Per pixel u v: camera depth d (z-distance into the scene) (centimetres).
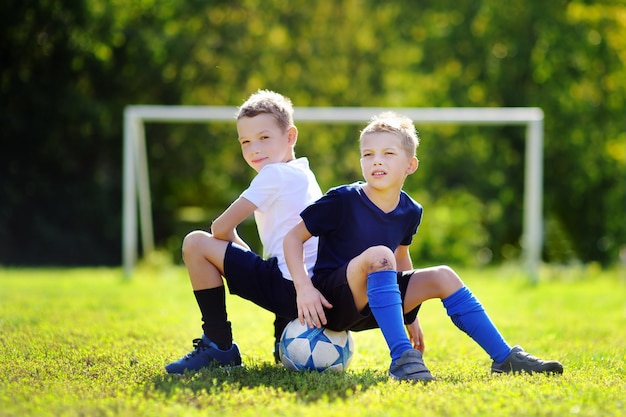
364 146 494
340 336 501
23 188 2498
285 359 498
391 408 390
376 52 2733
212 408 391
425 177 2694
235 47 2598
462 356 605
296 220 513
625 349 661
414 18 2719
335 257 492
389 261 468
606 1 2694
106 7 2431
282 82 2655
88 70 2488
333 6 2734
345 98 2744
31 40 2417
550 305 1119
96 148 2559
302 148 2630
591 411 388
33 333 670
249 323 804
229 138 2583
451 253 2353
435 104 2728
